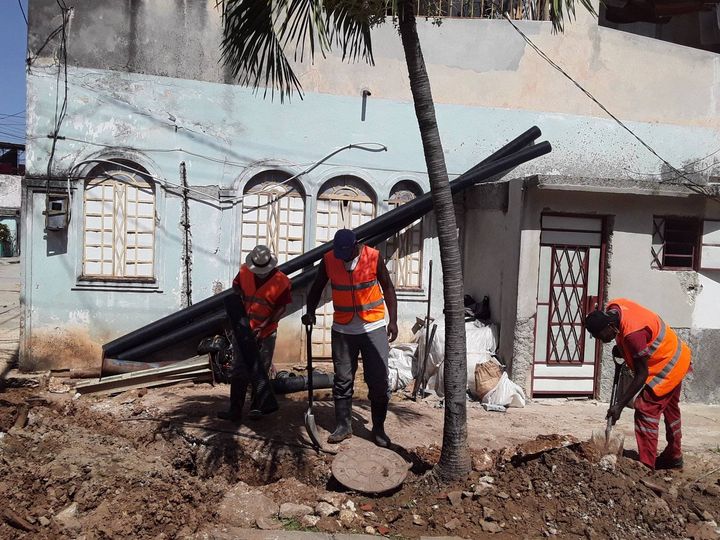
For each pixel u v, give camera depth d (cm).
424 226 952
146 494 462
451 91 962
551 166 994
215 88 885
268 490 520
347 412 605
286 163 910
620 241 824
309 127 916
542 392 826
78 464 490
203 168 886
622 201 820
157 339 843
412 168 952
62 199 844
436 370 821
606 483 500
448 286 509
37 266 845
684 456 628
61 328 854
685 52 1039
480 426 690
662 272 839
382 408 597
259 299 647
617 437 556
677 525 474
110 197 867
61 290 852
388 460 549
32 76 833
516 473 522
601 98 1011
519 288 797
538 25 981
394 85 942
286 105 909
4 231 3550
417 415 717
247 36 630
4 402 642
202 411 687
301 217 925
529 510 489
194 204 885
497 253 862
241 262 905
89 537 415
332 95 923
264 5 601
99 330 863
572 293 829
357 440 609
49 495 454
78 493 458
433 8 628
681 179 994
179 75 873
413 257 959
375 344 586
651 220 831
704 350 855
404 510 498
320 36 545
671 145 1041
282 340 916
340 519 476
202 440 605
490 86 973
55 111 840
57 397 736
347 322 588
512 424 704
